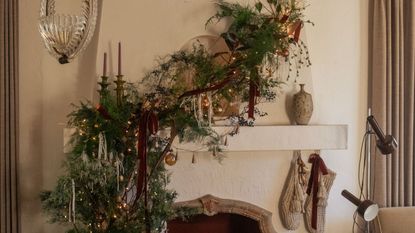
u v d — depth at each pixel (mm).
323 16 3467
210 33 3043
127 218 2580
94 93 2908
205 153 3170
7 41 2803
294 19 2959
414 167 3539
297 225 3291
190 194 3158
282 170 3297
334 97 3500
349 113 3531
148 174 2658
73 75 3162
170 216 2758
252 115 2770
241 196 3240
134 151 2584
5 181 2814
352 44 3521
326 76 3480
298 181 3264
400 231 3322
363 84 3551
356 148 3559
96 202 2580
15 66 2938
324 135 3189
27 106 3113
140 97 2764
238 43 2787
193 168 3162
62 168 3152
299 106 3139
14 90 2926
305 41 3207
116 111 2523
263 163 3270
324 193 3295
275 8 3027
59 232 3148
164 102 2639
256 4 2963
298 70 3217
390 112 3465
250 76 2738
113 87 2914
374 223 3428
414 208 3402
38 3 3111
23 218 3113
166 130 2818
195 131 2691
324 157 3502
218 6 3043
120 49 2854
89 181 2500
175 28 3000
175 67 2812
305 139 3154
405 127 3520
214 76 2662
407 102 3502
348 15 3512
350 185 3564
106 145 2439
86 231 2570
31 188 3125
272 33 2754
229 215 3475
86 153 2443
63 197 2490
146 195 2506
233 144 3035
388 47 3445
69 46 1798
